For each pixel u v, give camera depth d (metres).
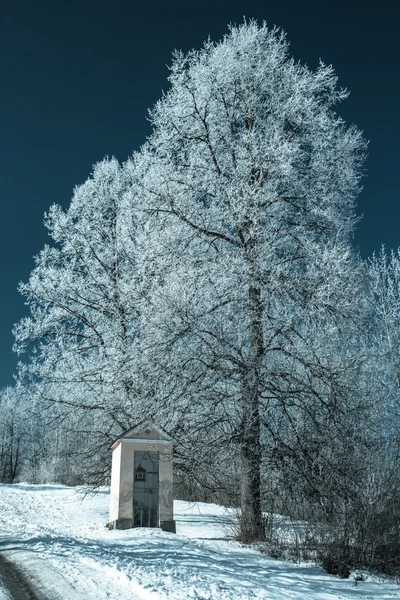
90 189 23.70
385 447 13.78
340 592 8.22
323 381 14.08
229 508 18.00
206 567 8.91
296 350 14.52
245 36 17.06
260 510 13.39
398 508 11.59
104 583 7.30
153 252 16.97
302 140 16.39
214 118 16.64
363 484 11.96
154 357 14.93
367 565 10.91
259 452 13.52
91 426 21.20
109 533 13.23
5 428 64.12
